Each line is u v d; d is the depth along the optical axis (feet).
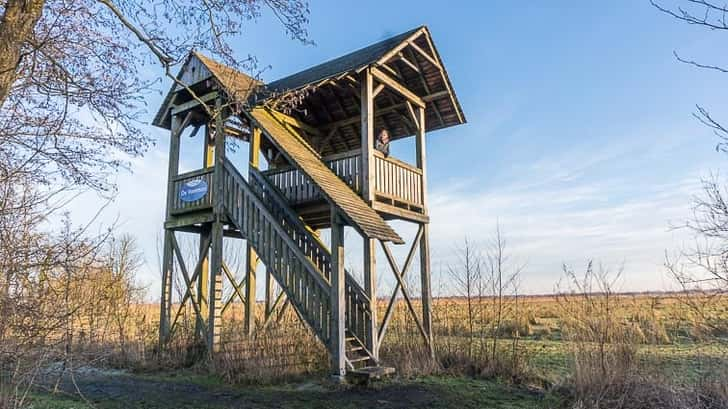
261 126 35.63
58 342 17.35
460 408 24.93
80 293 21.12
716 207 22.43
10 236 15.93
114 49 22.90
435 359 35.01
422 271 38.68
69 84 21.02
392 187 35.63
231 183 36.22
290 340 34.65
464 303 39.06
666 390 24.39
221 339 36.22
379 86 36.42
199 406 24.95
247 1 23.18
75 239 17.54
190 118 41.09
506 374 32.22
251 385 30.14
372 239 30.07
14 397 17.31
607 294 29.40
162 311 39.91
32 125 18.95
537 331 52.13
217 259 36.24
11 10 17.60
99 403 25.59
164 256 40.65
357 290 33.35
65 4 21.54
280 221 35.42
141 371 35.19
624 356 27.09
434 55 38.81
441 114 43.83
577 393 26.94
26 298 16.19
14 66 17.60
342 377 28.99
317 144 44.80
